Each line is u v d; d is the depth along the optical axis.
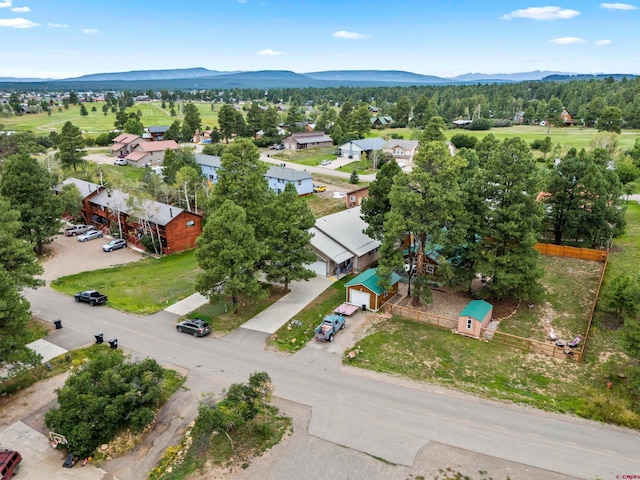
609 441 22.09
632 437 22.38
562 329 33.56
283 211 38.28
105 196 61.66
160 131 142.75
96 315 37.00
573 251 48.47
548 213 50.28
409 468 20.56
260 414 24.14
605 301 34.38
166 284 43.53
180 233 54.03
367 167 100.81
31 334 27.70
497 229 35.72
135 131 130.88
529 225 35.16
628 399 24.95
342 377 27.88
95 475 20.48
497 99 191.25
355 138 124.44
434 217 33.44
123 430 23.06
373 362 29.47
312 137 129.62
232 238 34.28
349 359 29.86
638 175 76.31
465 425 23.36
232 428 23.03
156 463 21.17
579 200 48.28
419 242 36.22
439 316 35.25
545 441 22.12
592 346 30.91
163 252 53.59
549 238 54.06
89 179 77.88
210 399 23.22
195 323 33.50
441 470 20.42
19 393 26.70
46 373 28.69
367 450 21.69
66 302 39.59
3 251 33.03
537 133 136.88
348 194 66.62
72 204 59.09
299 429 23.19
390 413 24.38
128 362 25.38
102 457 21.55
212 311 37.38
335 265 44.59
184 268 48.09
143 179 74.06
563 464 20.67
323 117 157.12
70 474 20.56
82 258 51.59
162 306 38.56
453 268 37.44
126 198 57.25
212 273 33.41
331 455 21.39
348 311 35.94
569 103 177.50
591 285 41.28
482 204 36.00
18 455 20.97
